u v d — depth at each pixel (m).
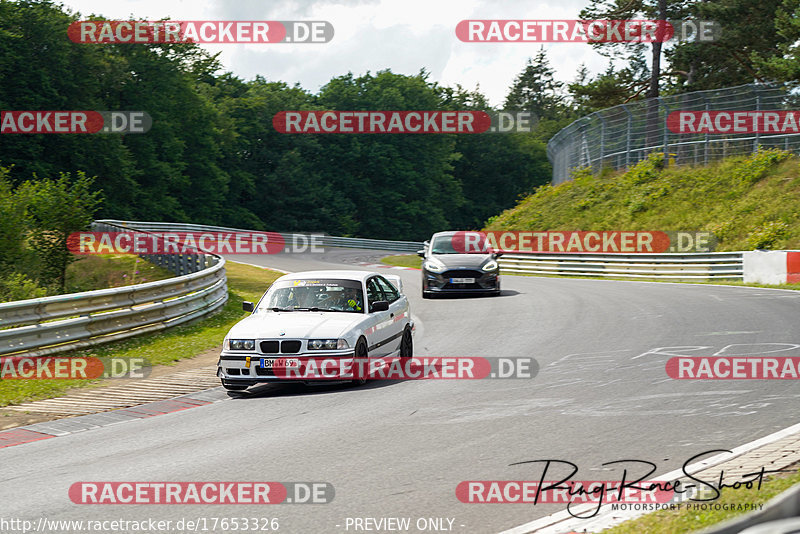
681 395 12.13
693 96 52.59
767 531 2.99
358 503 7.47
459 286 31.09
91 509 7.56
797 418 10.27
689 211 48.06
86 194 32.59
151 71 94.31
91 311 19.31
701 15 66.62
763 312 22.08
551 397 12.42
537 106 196.88
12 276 28.39
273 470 8.75
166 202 93.25
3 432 11.56
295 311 15.16
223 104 115.50
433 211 130.50
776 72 55.38
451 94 152.75
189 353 19.02
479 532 6.60
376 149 126.19
